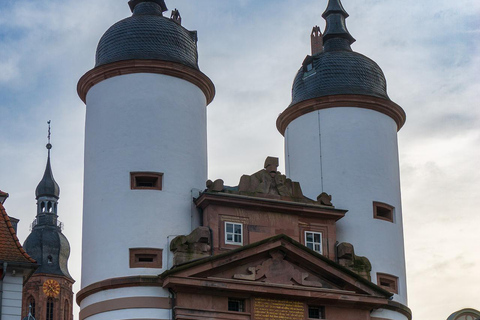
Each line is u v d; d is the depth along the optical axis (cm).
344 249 4506
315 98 4978
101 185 4394
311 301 4247
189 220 4375
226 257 4109
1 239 3712
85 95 4734
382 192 4866
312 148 4984
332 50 5238
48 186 12425
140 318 4078
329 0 5388
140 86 4503
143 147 4403
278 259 4234
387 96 5116
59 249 12281
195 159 4516
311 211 4512
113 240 4269
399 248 4847
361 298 4322
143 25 4681
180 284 4012
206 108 4756
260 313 4131
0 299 3591
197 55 4806
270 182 4484
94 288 4212
